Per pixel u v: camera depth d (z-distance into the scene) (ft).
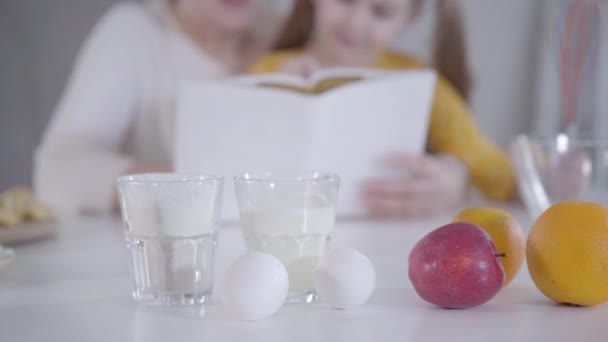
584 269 2.69
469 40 8.04
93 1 7.97
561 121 7.71
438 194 5.13
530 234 2.81
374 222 4.71
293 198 2.83
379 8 7.85
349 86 4.55
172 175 2.91
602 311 2.75
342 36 7.91
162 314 2.74
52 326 2.64
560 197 3.98
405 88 4.80
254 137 4.41
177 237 2.81
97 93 7.67
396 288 3.01
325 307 2.79
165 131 8.04
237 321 2.65
